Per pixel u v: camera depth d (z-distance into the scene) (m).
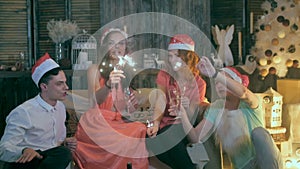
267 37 4.52
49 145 3.12
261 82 4.53
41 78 3.12
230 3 5.07
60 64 4.38
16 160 2.87
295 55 4.48
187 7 4.96
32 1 4.79
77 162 3.28
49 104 3.14
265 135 3.52
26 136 3.04
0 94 4.16
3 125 4.18
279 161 3.51
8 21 4.70
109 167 3.29
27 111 3.04
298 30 4.44
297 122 4.26
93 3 4.81
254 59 4.59
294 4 4.44
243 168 3.57
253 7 5.07
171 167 3.50
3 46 4.68
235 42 5.04
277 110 4.15
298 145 4.22
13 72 4.25
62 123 3.24
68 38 4.61
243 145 3.57
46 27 4.79
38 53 4.80
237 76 3.73
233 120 3.61
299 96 4.38
